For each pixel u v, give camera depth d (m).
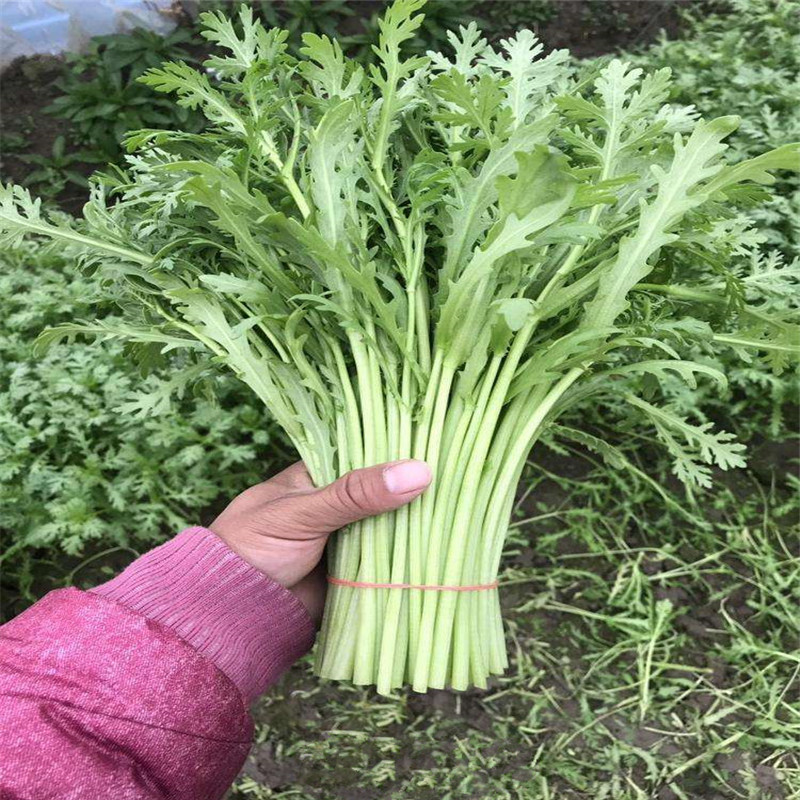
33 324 0.62
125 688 0.23
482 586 0.31
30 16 0.86
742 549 0.56
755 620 0.53
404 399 0.30
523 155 0.22
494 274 0.28
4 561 0.56
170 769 0.23
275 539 0.30
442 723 0.48
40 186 0.80
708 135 0.25
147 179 0.32
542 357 0.29
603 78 0.29
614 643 0.52
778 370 0.32
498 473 0.32
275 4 0.86
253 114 0.29
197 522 0.58
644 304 0.31
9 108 0.85
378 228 0.33
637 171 0.30
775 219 0.55
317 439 0.31
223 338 0.30
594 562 0.56
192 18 0.86
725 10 0.84
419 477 0.28
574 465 0.61
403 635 0.30
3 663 0.22
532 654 0.51
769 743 0.46
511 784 0.45
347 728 0.48
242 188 0.26
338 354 0.31
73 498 0.55
